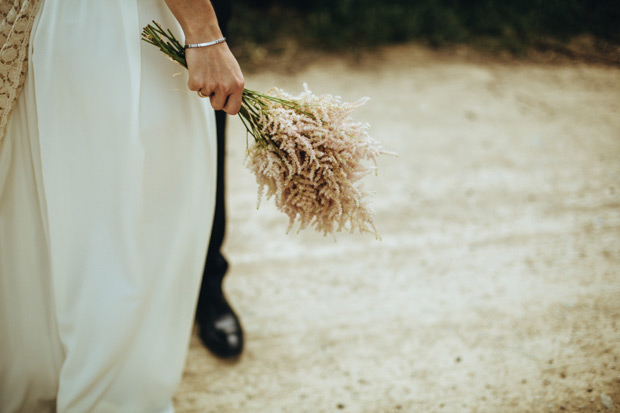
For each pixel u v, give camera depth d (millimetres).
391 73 3943
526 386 1821
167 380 1519
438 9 4535
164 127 1319
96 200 1323
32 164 1340
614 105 3688
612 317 2107
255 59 3938
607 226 2607
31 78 1254
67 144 1276
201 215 1449
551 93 3812
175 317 1503
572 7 4641
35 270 1422
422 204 2717
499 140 3256
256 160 1326
